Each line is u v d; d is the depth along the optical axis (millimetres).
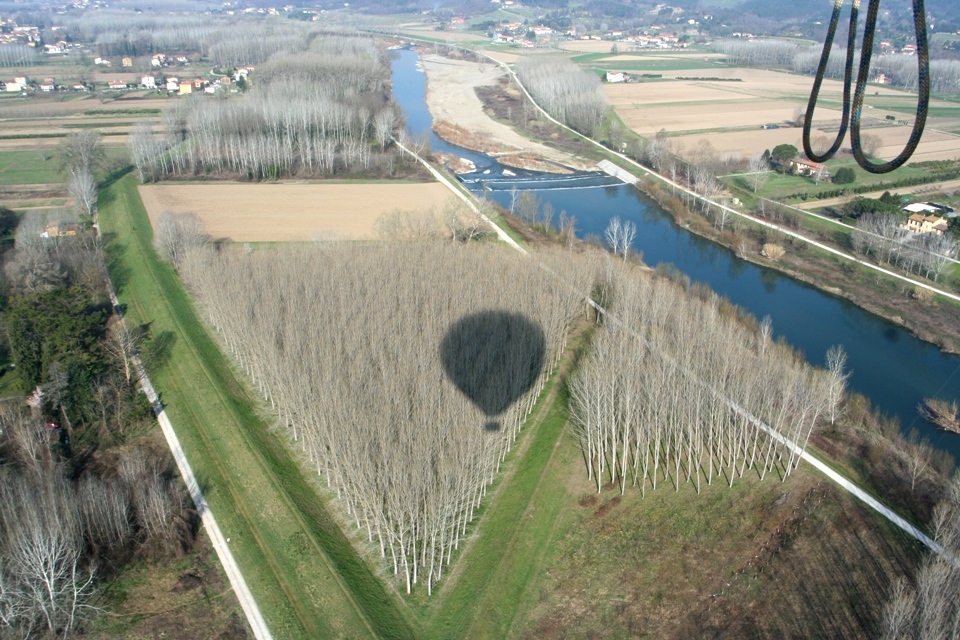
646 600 62781
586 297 111000
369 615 59344
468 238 140625
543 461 80312
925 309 121188
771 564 66250
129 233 139125
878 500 73500
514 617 60719
